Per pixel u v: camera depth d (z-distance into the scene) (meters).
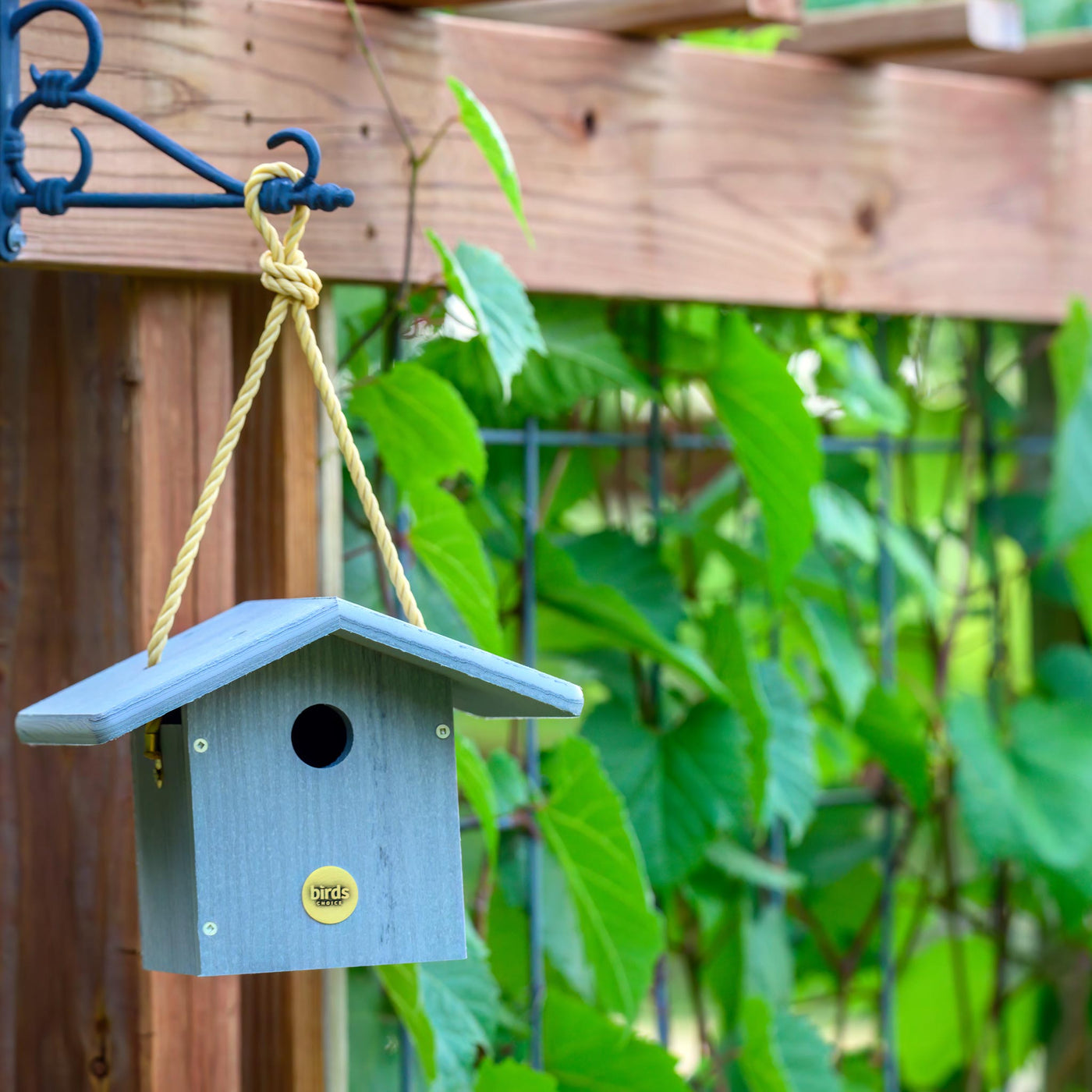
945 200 2.13
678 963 2.63
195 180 1.50
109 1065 1.56
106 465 1.55
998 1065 2.86
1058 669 2.62
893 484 2.90
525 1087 1.73
